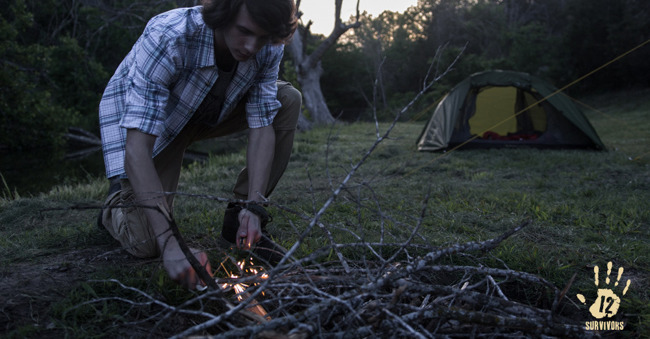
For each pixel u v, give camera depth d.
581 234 2.75
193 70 1.78
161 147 1.94
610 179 4.70
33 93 11.60
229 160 6.28
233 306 1.42
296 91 2.25
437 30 37.41
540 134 8.13
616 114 17.06
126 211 1.88
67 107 13.64
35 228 2.71
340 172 5.25
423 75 36.81
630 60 24.34
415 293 1.44
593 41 26.17
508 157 6.48
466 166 5.76
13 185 5.95
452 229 2.83
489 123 8.85
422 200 3.66
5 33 10.70
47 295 1.66
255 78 1.98
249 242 1.80
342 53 40.59
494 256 2.14
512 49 32.53
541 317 1.45
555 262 2.21
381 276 1.46
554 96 7.53
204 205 3.23
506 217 3.15
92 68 13.90
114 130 1.93
